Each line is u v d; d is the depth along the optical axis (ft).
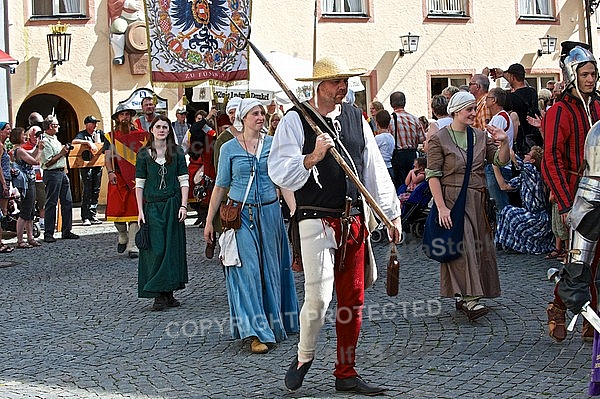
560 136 22.15
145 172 30.07
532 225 36.70
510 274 32.78
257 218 24.38
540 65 80.69
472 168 25.40
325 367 21.91
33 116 51.52
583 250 18.43
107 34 68.08
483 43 78.59
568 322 24.82
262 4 71.72
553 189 22.15
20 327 28.60
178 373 22.21
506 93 38.50
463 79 78.33
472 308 25.36
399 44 75.72
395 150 44.45
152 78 47.39
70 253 44.91
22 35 66.49
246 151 24.53
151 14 47.32
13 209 51.39
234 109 30.07
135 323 28.35
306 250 19.07
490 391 19.29
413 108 76.33
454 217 25.16
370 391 19.47
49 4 67.31
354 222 19.30
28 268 40.68
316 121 18.99
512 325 24.99
